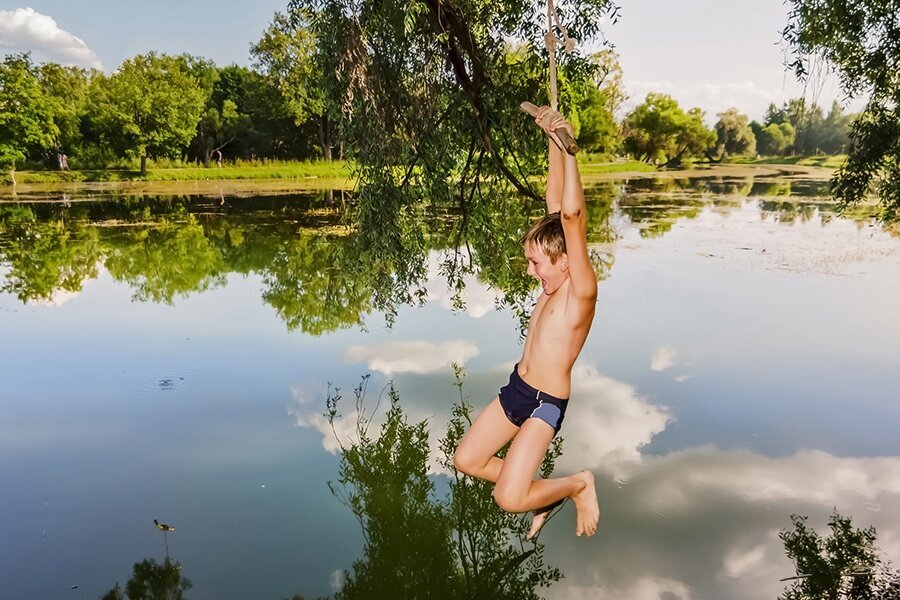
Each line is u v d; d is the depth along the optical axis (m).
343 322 9.82
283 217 21.16
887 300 10.43
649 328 9.05
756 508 4.80
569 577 4.19
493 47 7.07
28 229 19.45
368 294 10.92
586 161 52.69
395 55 6.96
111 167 44.75
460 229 8.75
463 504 5.19
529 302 9.07
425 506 5.14
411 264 8.05
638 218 20.17
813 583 4.00
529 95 7.09
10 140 34.88
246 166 46.12
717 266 12.98
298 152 50.81
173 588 4.07
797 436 5.89
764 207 22.80
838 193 7.53
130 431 6.23
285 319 10.07
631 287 11.40
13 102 34.44
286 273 13.18
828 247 14.91
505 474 2.58
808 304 10.23
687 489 5.04
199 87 45.44
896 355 7.93
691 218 20.03
